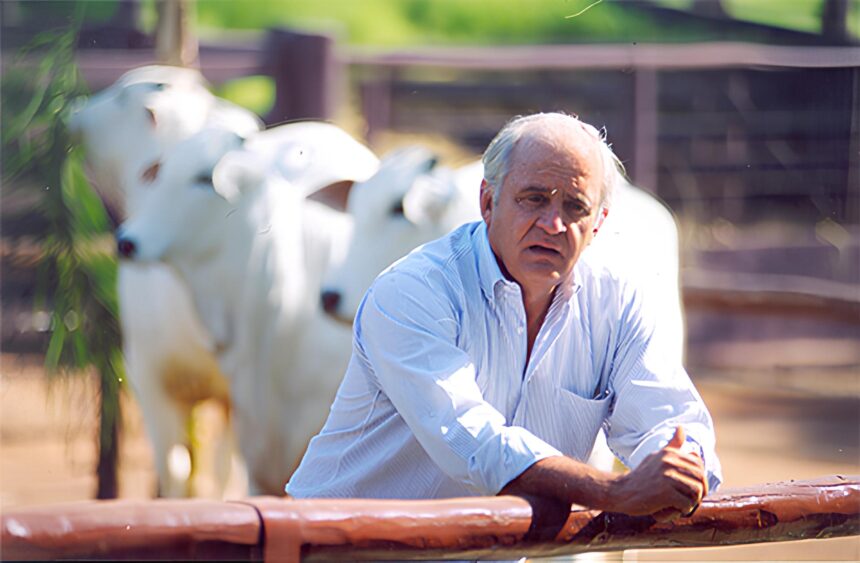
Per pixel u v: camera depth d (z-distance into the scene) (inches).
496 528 134.2
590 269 163.5
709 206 754.2
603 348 164.1
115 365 331.6
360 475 167.2
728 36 783.1
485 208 158.7
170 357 336.5
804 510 148.3
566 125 153.0
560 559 253.0
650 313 165.0
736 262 696.4
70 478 398.0
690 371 606.2
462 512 132.6
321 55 498.3
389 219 296.5
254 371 321.7
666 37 816.9
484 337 157.5
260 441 323.0
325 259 323.6
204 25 930.7
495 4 980.6
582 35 892.0
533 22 964.6
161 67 366.9
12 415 441.4
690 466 140.9
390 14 982.4
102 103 331.6
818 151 714.2
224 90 796.0
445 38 976.3
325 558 125.6
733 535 145.9
